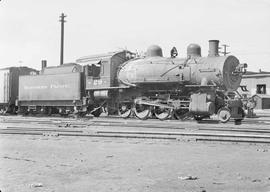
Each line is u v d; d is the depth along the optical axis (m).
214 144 11.14
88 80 27.30
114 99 26.53
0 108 35.25
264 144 11.02
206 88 21.72
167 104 22.89
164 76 23.50
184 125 17.81
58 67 30.31
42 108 30.80
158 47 25.61
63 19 55.91
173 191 5.61
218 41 23.00
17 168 7.41
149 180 6.36
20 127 16.84
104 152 9.64
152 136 12.65
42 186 5.90
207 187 5.87
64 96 28.66
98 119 23.97
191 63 22.77
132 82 24.94
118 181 6.28
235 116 19.95
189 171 7.15
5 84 34.38
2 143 11.59
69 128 16.66
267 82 51.41
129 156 8.98
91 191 5.61
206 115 21.41
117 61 26.75
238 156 9.00
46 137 13.16
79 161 8.27
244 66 22.19
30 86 31.52
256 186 5.94
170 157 8.84
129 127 17.20
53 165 7.76
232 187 5.87
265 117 31.25
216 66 21.69
